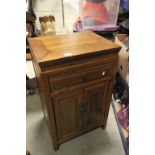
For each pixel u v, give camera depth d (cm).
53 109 104
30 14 241
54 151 130
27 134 144
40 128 149
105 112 133
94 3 200
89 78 103
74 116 117
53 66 87
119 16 205
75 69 94
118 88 175
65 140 129
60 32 269
